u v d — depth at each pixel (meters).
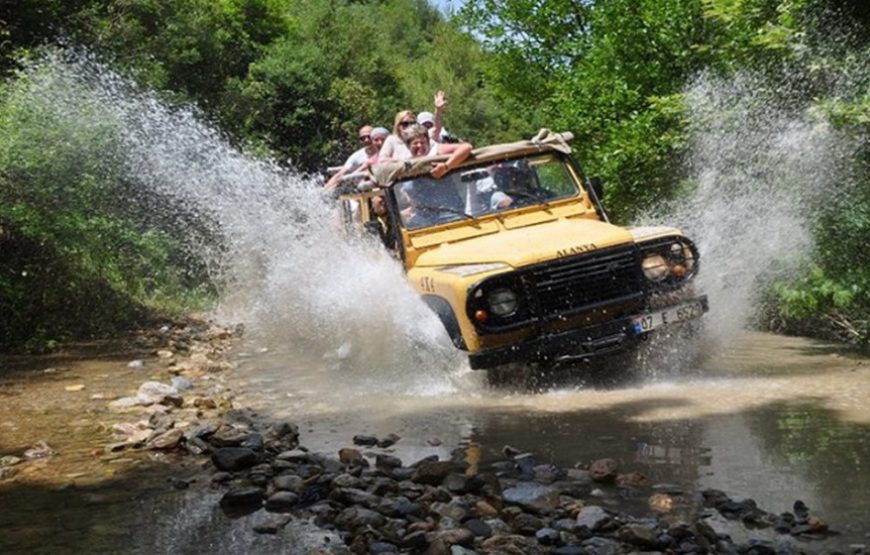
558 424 6.70
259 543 4.56
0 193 13.62
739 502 4.80
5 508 5.23
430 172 8.90
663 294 8.06
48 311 12.66
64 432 7.02
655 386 7.82
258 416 7.40
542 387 8.02
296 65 38.34
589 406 7.22
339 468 5.71
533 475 5.47
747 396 7.27
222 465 5.84
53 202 14.12
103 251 14.92
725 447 5.90
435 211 8.81
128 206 16.81
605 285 7.87
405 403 7.64
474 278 7.59
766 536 4.41
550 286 7.71
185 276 18.17
